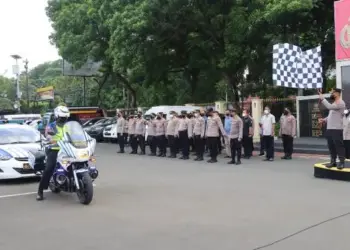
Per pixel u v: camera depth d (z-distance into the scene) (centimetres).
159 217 700
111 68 3156
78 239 591
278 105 2352
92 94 5291
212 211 731
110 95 5084
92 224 670
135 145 1900
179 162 1509
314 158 1535
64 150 826
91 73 3988
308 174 1139
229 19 2162
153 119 1814
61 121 862
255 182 1023
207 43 2334
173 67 2780
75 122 862
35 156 1007
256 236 582
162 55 2556
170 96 3675
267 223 646
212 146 1484
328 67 2550
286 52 1588
